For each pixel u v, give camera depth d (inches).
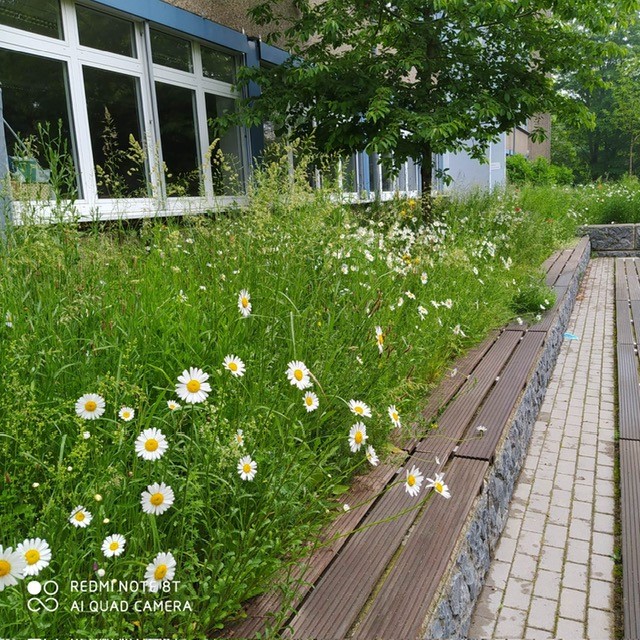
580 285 410.9
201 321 103.9
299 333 105.1
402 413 120.0
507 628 98.9
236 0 301.6
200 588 64.1
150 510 56.4
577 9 306.8
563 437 176.9
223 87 300.2
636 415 188.2
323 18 289.9
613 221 623.2
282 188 189.5
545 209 523.5
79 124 215.9
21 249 108.6
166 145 260.7
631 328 293.0
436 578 77.2
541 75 327.6
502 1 268.7
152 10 241.8
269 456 79.1
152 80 247.0
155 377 90.8
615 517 132.9
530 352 188.1
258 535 72.4
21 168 143.6
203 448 72.9
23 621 52.2
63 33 210.4
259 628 66.1
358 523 88.5
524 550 121.0
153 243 153.1
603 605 104.9
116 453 69.1
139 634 55.5
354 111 290.7
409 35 299.0
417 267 179.0
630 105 1379.2
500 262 278.5
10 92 193.0
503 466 128.6
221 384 85.3
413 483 80.7
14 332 84.5
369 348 116.1
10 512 64.5
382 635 66.9
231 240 150.9
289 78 283.7
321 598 71.8
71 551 58.2
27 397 73.8
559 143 1915.6
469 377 160.2
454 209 361.4
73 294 100.2
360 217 254.8
